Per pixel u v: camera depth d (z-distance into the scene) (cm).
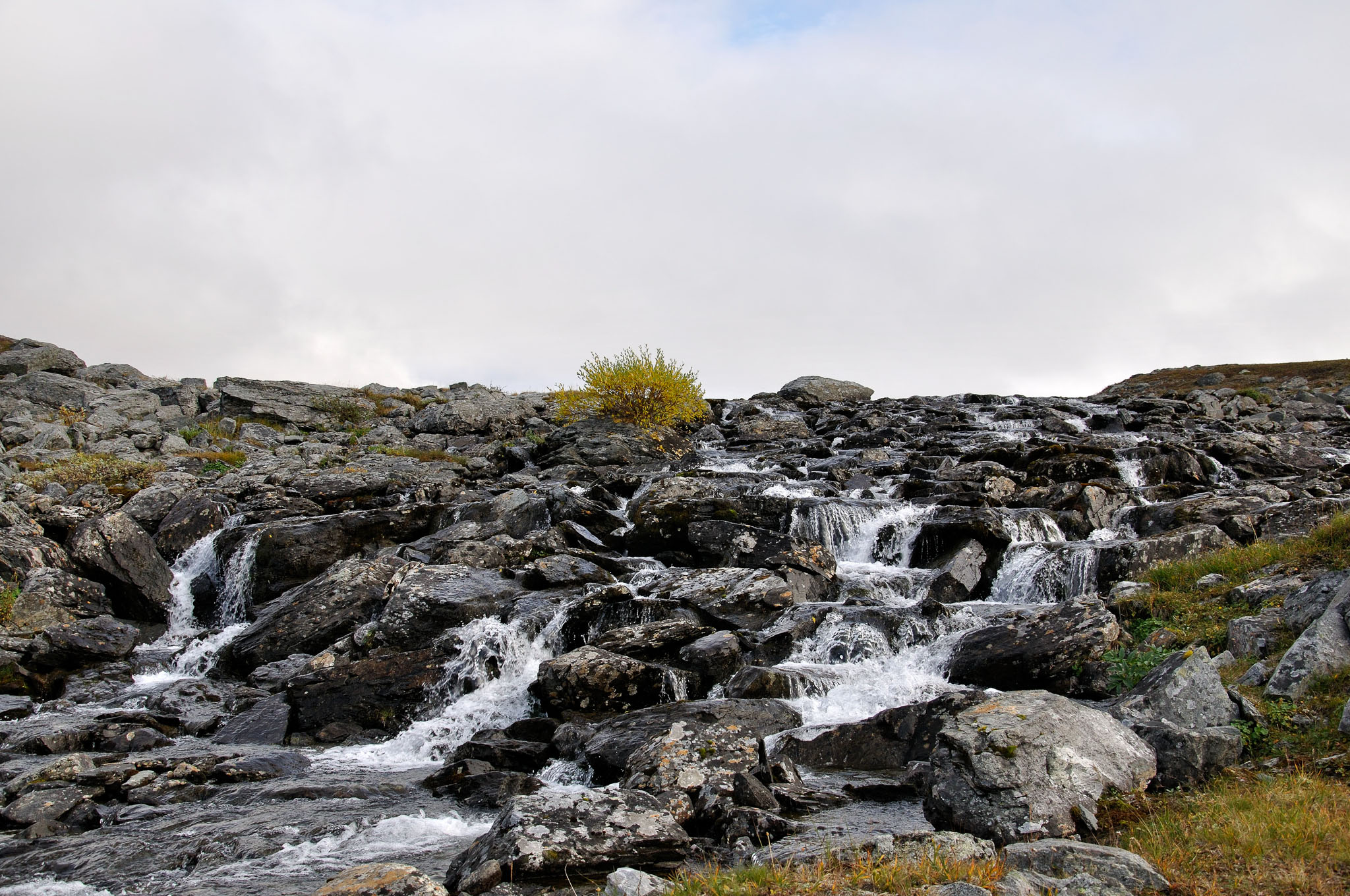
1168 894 642
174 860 946
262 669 1662
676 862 834
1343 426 3772
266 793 1154
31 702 1591
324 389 4381
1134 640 1316
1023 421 3653
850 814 948
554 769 1218
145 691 1689
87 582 2064
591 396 3381
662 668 1432
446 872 879
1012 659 1289
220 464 3064
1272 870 655
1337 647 1030
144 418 3834
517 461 3222
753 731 1106
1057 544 1755
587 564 1903
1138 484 2400
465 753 1280
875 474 2662
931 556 1919
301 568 2136
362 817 1067
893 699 1305
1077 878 655
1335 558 1385
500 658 1588
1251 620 1214
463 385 5400
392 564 1931
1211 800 810
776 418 3662
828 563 1830
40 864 958
